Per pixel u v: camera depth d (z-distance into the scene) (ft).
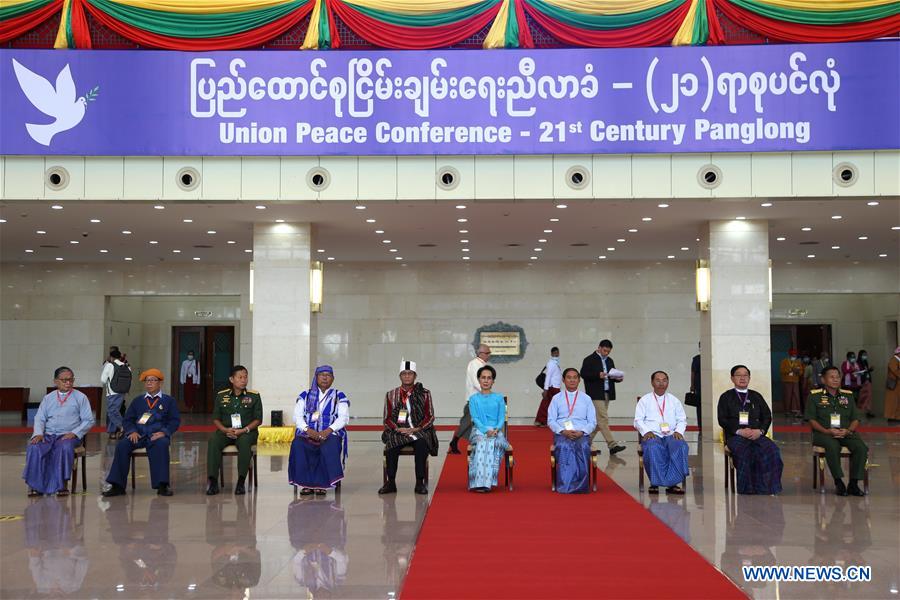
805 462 47.14
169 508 32.83
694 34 50.34
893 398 79.20
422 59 50.83
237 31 51.03
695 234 66.33
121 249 76.28
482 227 62.75
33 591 20.66
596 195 50.67
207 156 51.24
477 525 28.78
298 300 59.31
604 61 50.37
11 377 86.99
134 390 93.45
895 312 87.71
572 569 22.48
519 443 59.88
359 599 19.80
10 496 36.04
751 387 57.88
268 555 24.48
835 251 78.07
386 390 86.38
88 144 50.52
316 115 50.88
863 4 49.85
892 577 21.66
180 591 20.61
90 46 51.08
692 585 20.80
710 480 40.06
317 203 52.16
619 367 85.76
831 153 50.31
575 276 86.53
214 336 94.58
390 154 50.75
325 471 35.60
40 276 87.66
